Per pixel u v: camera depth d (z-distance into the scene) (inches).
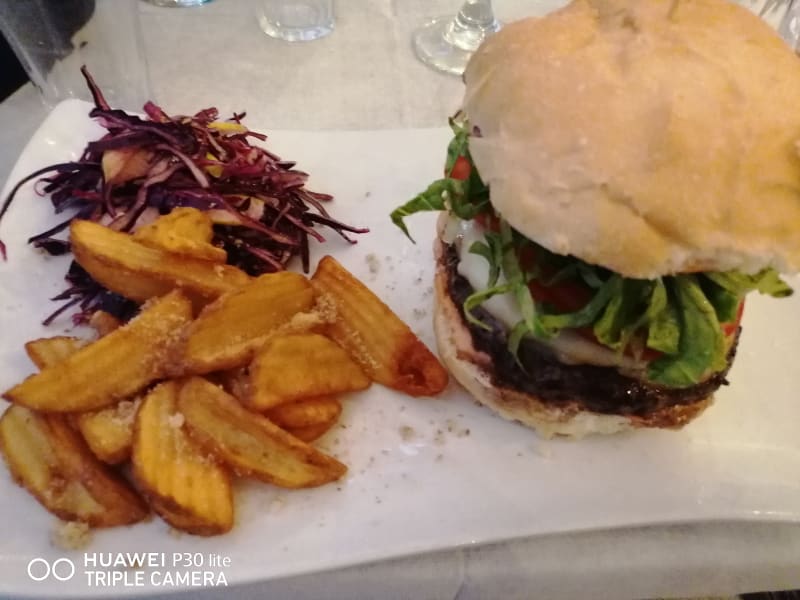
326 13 16.8
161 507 8.4
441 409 10.3
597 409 9.4
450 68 15.8
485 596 9.2
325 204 12.6
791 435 10.3
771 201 8.0
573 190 8.0
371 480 9.5
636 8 9.0
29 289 11.0
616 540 9.5
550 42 8.9
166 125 12.0
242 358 9.4
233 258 11.5
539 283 8.9
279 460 8.9
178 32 16.1
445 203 10.2
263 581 8.7
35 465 8.7
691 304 8.4
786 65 8.7
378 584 9.0
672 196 7.8
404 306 11.4
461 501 9.4
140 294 10.0
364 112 14.8
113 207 11.4
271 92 15.0
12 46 13.7
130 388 9.1
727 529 9.7
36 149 12.4
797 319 11.5
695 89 8.0
